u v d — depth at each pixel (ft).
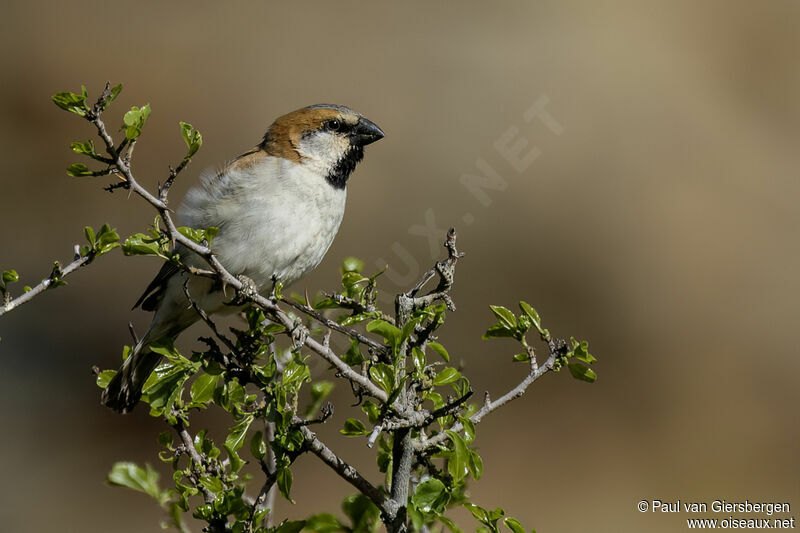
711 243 43.86
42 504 33.65
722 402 39.52
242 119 47.50
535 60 48.75
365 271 40.22
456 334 39.99
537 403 38.99
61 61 47.96
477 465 13.58
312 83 48.16
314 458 34.32
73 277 40.70
